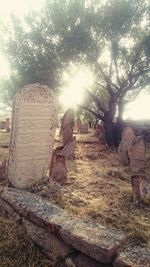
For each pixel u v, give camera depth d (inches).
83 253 121.3
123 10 436.1
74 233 124.6
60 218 139.2
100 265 116.2
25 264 123.9
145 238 135.6
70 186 219.5
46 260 127.6
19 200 161.9
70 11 437.4
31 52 469.4
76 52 437.1
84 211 165.5
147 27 481.7
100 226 135.0
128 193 202.1
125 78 521.0
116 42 468.1
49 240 134.0
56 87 472.4
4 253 130.3
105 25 442.3
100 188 217.6
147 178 259.6
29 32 466.3
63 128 378.0
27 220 148.6
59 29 438.9
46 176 212.1
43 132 207.3
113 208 175.6
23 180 197.0
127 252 118.5
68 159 338.3
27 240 141.7
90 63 458.0
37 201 162.9
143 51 473.7
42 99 203.8
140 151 295.4
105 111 522.6
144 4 457.4
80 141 514.9
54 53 447.2
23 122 194.4
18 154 193.9
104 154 395.5
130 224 153.2
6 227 150.5
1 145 418.9
